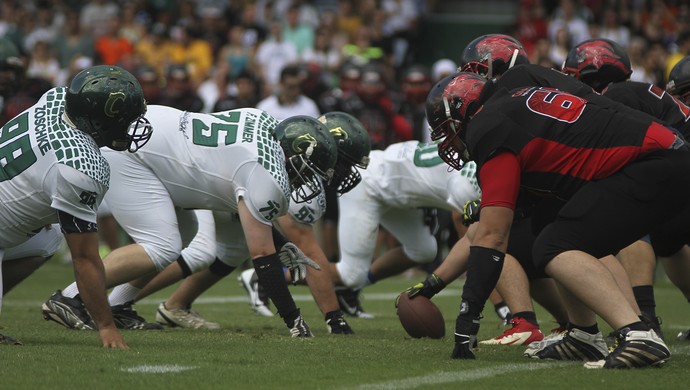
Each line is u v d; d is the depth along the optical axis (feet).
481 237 50.14
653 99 61.46
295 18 179.32
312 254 71.36
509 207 49.44
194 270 73.51
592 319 53.98
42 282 117.60
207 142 63.26
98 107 52.95
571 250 48.83
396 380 46.55
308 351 56.65
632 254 65.72
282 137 61.62
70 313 66.44
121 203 64.39
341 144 67.31
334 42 176.55
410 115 128.67
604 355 54.19
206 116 64.90
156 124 64.54
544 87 53.36
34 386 43.68
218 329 72.79
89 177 52.75
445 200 78.69
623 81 63.72
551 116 49.52
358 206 82.38
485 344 64.54
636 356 48.96
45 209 54.39
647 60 164.04
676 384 45.65
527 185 50.39
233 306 96.07
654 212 48.93
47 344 57.88
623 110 50.16
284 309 63.87
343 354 55.52
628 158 48.67
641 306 65.31
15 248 61.72
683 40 171.83
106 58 177.88
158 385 44.34
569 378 47.21
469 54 60.18
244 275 88.07
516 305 65.21
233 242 74.69
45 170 52.90
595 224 48.60
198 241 73.77
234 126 63.26
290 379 46.52
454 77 54.34
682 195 49.03
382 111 124.88
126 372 47.52
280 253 65.67
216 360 52.11
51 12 201.87
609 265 58.54
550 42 183.73
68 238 53.62
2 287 61.82
